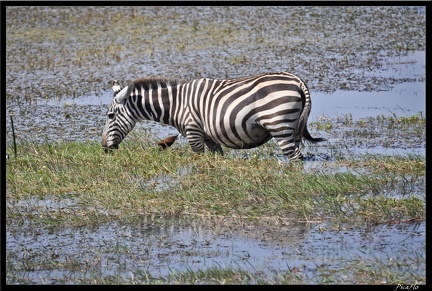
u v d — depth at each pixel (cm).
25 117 6138
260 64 7969
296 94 4438
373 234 3319
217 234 3403
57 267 3073
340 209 3559
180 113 4722
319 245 3212
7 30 9975
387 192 3875
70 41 9331
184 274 2912
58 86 7338
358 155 4678
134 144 4978
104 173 4247
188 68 7888
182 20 10244
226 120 4519
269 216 3591
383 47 8706
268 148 4891
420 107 6178
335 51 8531
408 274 2877
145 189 3975
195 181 4056
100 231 3491
